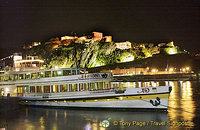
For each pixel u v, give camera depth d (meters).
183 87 71.19
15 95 37.22
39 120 25.48
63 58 183.88
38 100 35.06
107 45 189.75
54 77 34.28
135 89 28.72
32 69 40.31
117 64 172.88
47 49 198.12
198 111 28.59
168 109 30.27
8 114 29.09
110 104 30.02
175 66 151.88
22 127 22.55
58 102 33.53
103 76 33.47
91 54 185.50
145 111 28.20
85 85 32.56
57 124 23.44
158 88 27.73
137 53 195.75
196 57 161.25
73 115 27.73
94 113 28.45
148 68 155.62
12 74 37.94
